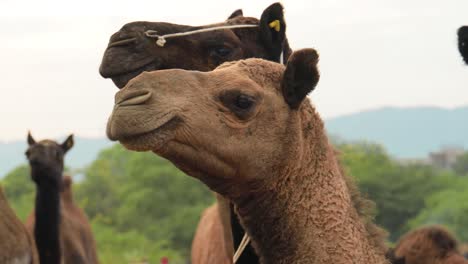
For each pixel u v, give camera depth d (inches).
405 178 2485.2
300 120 302.8
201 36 389.7
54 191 745.6
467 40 361.4
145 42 382.3
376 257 301.3
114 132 276.5
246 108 291.0
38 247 740.0
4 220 618.8
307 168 302.4
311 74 298.7
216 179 294.0
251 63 301.6
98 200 3021.7
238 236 355.3
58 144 764.6
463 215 2298.2
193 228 2650.1
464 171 4682.6
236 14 426.0
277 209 300.0
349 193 308.2
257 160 293.4
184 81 286.7
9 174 2908.5
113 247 2049.7
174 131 280.1
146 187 2815.0
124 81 380.8
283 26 395.2
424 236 435.8
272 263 304.0
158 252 2112.5
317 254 297.4
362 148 2938.0
